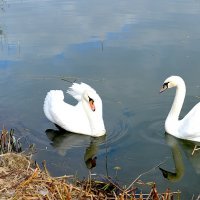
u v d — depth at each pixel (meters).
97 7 23.12
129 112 12.52
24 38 18.70
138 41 17.78
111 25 19.89
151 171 9.59
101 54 16.69
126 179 9.23
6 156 8.85
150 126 11.77
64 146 11.09
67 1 24.86
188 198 8.52
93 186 8.52
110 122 12.09
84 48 17.41
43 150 10.75
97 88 13.95
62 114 12.22
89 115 11.86
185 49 16.69
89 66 15.67
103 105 12.95
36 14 22.12
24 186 7.54
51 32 19.33
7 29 19.97
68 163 10.05
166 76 14.49
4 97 13.82
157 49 16.83
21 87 14.45
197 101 13.11
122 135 11.38
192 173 9.57
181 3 23.23
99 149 10.84
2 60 16.66
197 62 15.45
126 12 21.88
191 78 14.29
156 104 12.89
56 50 17.36
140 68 15.23
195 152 10.66
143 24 19.81
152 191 8.00
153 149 10.70
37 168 8.01
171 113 11.63
